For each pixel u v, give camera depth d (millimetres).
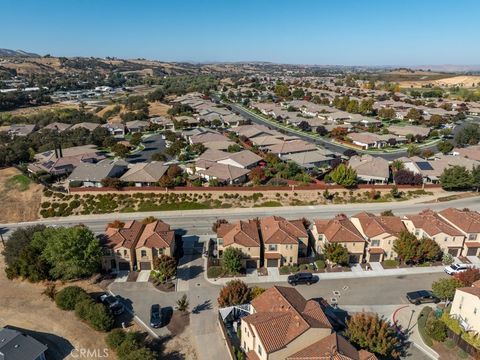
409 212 80562
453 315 47062
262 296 45531
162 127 159875
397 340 43656
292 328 38531
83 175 91938
